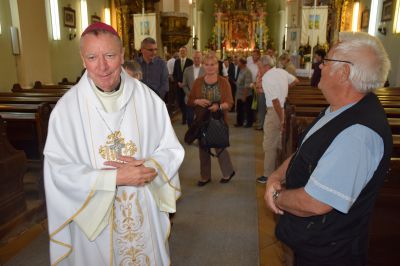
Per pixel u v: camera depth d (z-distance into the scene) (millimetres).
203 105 3701
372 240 2164
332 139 1173
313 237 1263
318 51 6238
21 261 2570
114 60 1349
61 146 1378
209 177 4156
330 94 1270
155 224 1562
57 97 4918
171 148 1605
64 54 9188
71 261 1492
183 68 7457
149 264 1540
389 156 1152
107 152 1440
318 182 1150
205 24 21984
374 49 1177
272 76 3764
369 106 1178
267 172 4125
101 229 1395
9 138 3609
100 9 11109
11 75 6863
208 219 3273
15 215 3059
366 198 1199
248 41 21531
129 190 1475
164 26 12117
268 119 3963
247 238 2928
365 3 11141
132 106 1500
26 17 6965
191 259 2625
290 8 17078
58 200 1361
